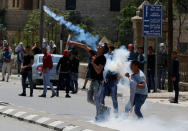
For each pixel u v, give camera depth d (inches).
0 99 1289.4
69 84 1462.8
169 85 1739.7
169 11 1775.3
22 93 1421.0
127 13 3432.6
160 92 1679.4
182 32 3511.3
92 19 3941.9
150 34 1642.5
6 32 3223.4
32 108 1117.1
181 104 1385.3
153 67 1667.1
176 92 1406.3
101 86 918.4
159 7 1637.6
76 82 1627.7
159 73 1796.3
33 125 855.1
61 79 1457.9
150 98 1517.0
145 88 882.8
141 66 1568.7
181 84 1855.3
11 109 1006.4
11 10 4126.5
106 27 3912.4
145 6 1637.6
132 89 877.8
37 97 1400.1
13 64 2571.4
